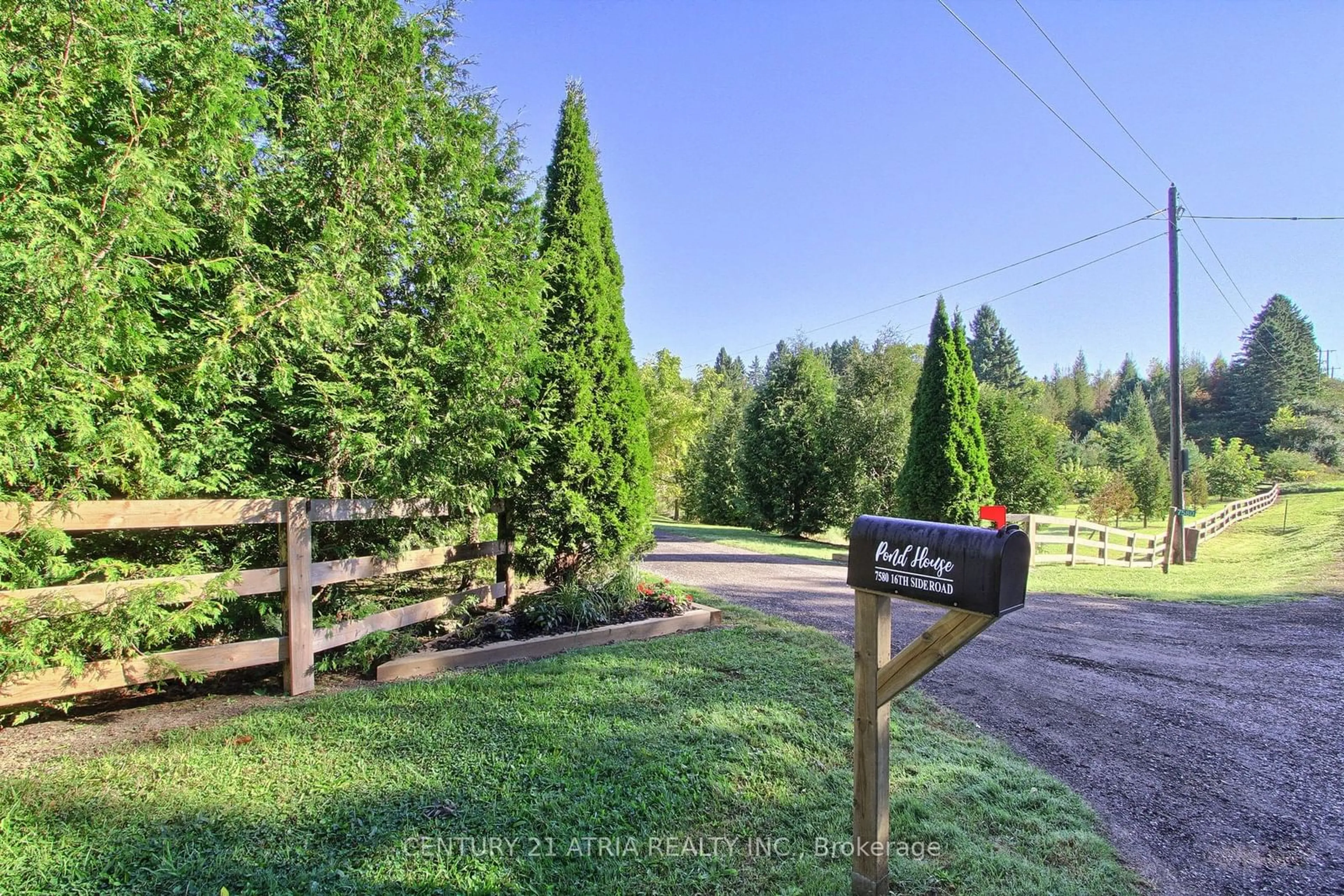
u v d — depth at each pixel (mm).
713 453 24172
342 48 4480
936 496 11766
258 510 3422
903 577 1978
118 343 3031
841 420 16781
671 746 3064
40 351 2768
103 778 2533
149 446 3207
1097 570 11648
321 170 4324
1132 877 2387
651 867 2209
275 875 2023
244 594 3369
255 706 3375
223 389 3650
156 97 3525
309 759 2768
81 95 3121
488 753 2889
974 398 11961
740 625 5539
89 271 2811
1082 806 2879
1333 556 11758
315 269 4078
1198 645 5910
